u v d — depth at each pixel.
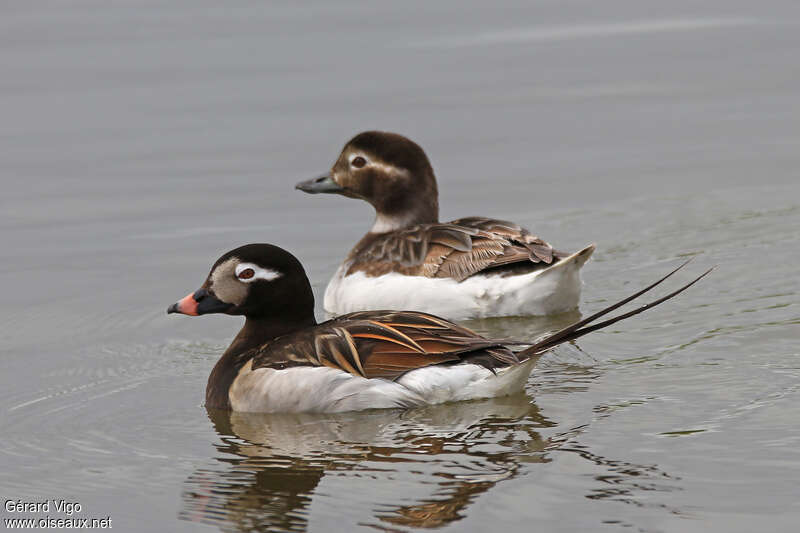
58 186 21.50
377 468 10.34
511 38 28.98
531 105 24.81
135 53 28.02
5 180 21.72
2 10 31.06
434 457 10.48
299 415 11.70
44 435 11.64
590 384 12.22
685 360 12.88
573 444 10.59
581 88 25.77
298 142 23.08
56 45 28.50
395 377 11.52
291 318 12.62
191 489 10.23
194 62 27.39
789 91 25.42
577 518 9.23
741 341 13.42
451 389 11.52
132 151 22.97
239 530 9.44
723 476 9.83
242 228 19.70
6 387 13.23
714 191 20.44
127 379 13.35
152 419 11.96
